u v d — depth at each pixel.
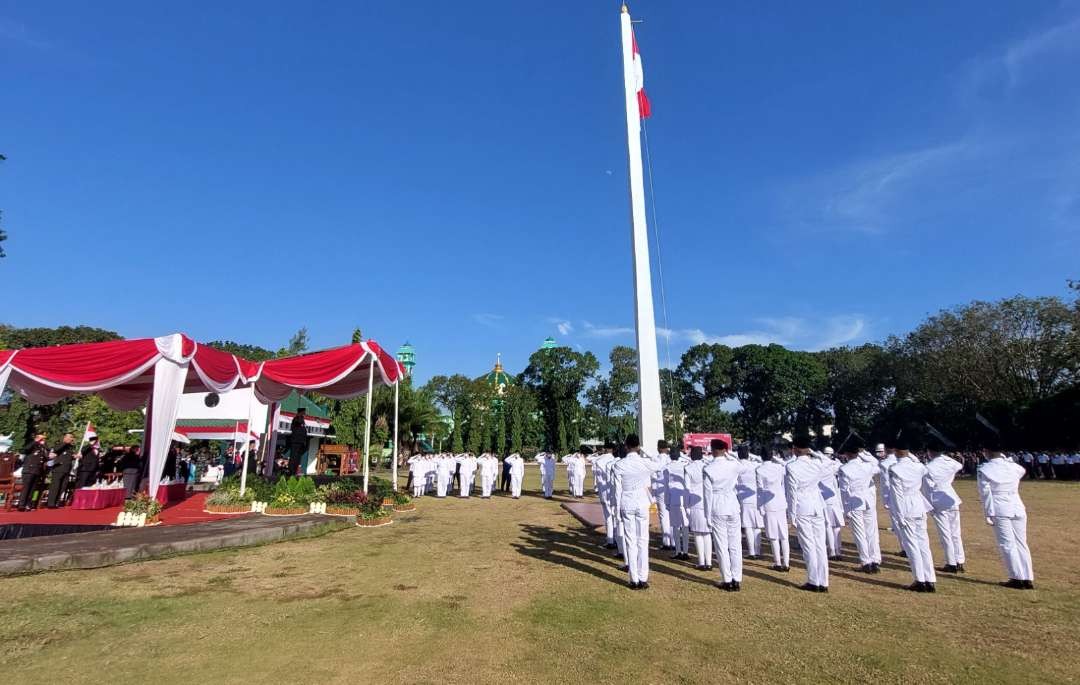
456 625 5.80
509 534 11.83
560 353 56.31
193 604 6.30
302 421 17.72
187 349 12.00
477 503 19.12
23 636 5.19
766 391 58.94
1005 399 35.78
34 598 6.27
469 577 7.86
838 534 9.73
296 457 17.30
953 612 6.36
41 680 4.33
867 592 7.31
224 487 13.94
